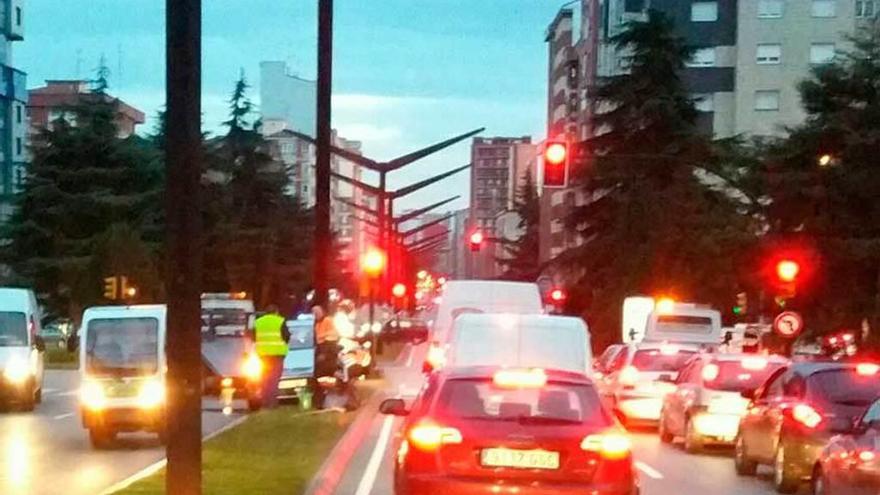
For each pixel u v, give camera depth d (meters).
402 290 87.44
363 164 48.91
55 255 74.06
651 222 63.19
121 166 75.94
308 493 16.22
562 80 140.50
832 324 53.25
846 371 18.97
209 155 84.88
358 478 19.64
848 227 54.22
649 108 64.19
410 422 12.05
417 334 88.06
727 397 24.59
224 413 34.12
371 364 50.81
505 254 171.88
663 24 65.12
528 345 22.22
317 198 33.41
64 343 78.06
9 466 21.50
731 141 65.56
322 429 26.02
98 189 74.81
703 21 99.00
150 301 64.19
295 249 87.25
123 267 64.38
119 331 25.38
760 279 56.22
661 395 30.23
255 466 18.94
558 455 11.59
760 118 97.25
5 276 75.44
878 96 54.09
